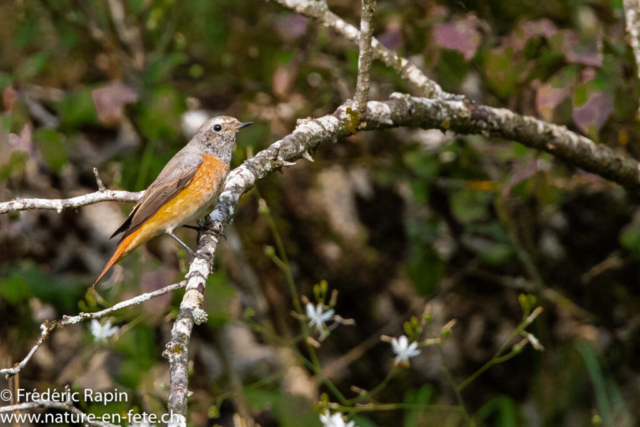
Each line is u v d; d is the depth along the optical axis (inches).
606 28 356.5
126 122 450.6
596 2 365.7
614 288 514.6
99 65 466.9
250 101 440.5
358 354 494.3
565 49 310.0
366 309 529.3
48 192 439.2
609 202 515.2
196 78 489.1
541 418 499.5
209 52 469.1
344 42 467.5
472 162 437.1
